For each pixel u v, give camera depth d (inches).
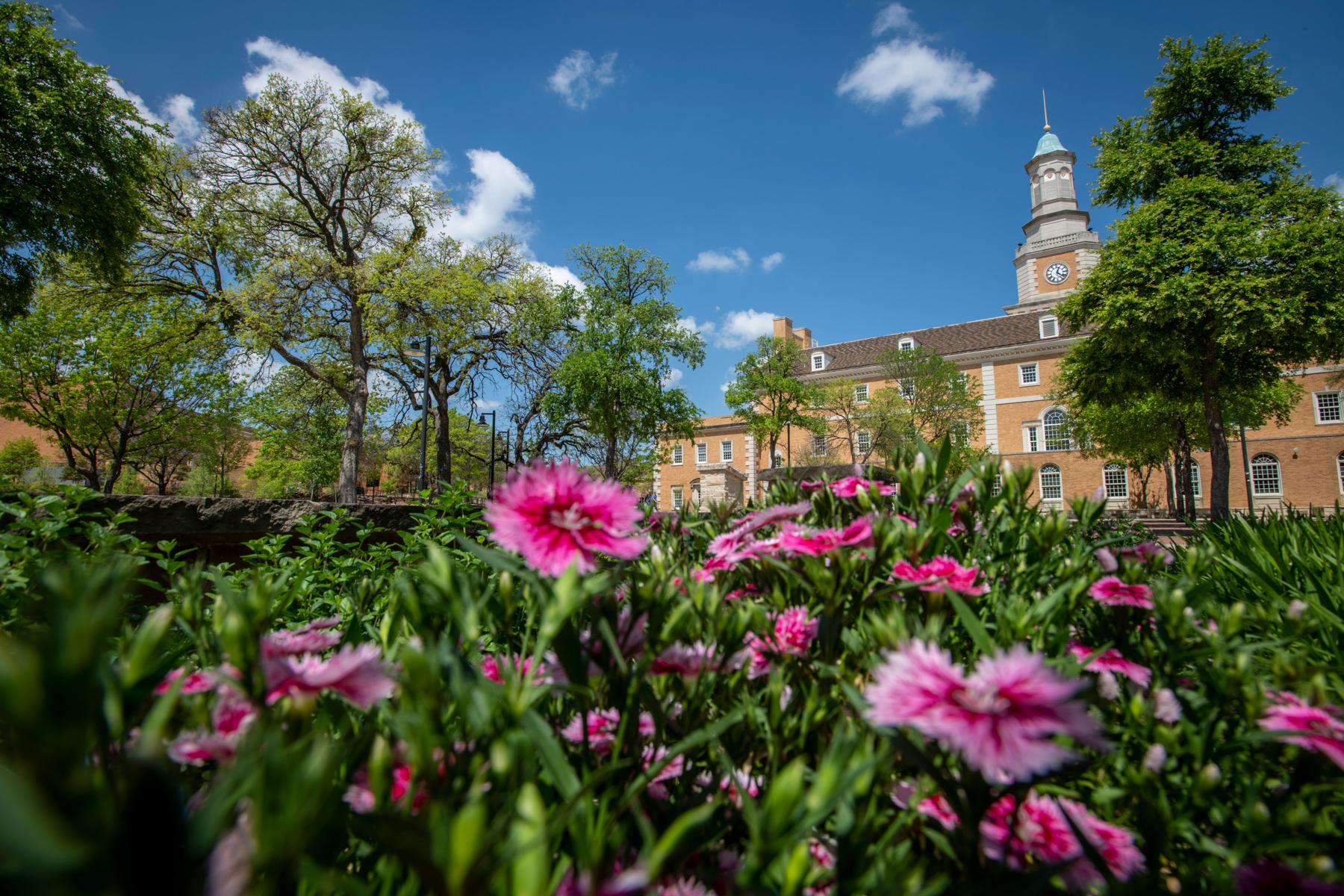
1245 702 33.1
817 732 32.2
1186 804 31.2
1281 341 550.9
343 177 850.8
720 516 70.3
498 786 21.0
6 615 54.0
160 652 31.4
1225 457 572.4
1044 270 1712.6
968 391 1242.0
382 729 26.7
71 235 560.4
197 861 14.0
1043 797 30.2
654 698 29.6
